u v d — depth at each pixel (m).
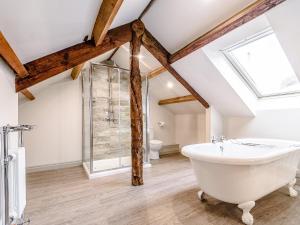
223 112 4.01
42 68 2.14
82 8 1.61
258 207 2.08
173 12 2.56
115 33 2.63
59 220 1.84
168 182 2.90
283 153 1.96
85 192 2.52
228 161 1.71
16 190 1.39
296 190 2.55
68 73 3.73
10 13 1.19
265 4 1.78
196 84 3.65
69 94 4.01
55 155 3.84
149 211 2.01
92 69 3.77
